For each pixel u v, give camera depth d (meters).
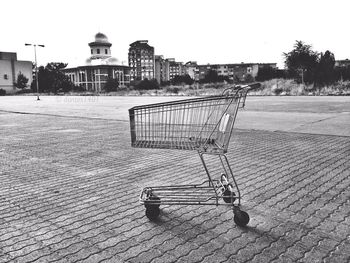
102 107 24.20
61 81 86.69
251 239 3.20
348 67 44.69
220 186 4.06
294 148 7.53
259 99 29.03
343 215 3.75
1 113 19.28
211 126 3.73
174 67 177.62
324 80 39.41
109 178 5.37
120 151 7.62
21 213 3.94
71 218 3.78
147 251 3.01
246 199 4.28
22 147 8.30
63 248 3.08
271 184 4.89
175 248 3.05
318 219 3.64
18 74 99.69
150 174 5.57
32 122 14.18
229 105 3.52
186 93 50.66
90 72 112.75
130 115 3.87
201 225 3.53
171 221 3.64
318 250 2.99
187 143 3.69
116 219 3.72
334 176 5.25
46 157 7.08
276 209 3.94
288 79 45.00
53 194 4.62
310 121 12.61
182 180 5.16
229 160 6.46
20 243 3.20
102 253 2.98
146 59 153.88
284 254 2.92
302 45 40.28
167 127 3.94
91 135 10.22
